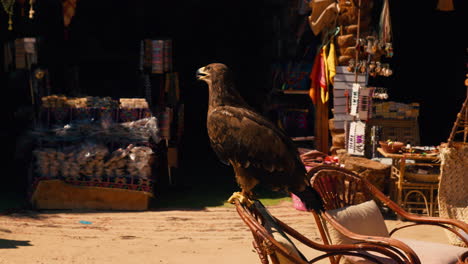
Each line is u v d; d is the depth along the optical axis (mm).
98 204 7984
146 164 7945
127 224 7227
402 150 7691
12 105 11641
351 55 8773
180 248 6160
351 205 4352
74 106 8078
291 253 3072
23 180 9766
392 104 9031
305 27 10562
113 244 6258
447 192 6191
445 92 13938
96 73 12641
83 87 12398
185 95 15062
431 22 13867
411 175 7469
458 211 6090
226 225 7285
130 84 12641
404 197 7469
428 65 14016
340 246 3383
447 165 6160
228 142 3457
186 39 14594
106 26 13000
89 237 6551
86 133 8039
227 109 3510
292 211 7953
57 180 7922
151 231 6926
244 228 7164
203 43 14758
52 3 10883
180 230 7000
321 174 4238
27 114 10789
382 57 13797
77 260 5477
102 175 7969
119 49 13086
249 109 3605
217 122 3496
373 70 8453
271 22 11641
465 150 6172
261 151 3391
